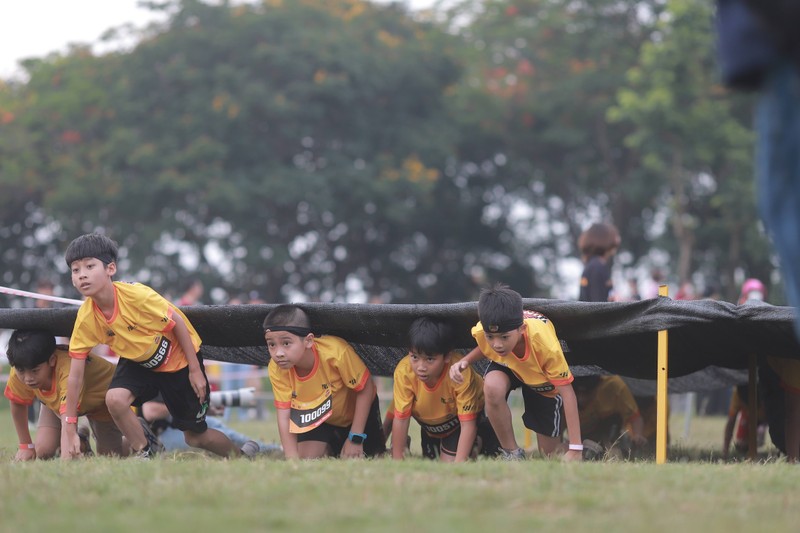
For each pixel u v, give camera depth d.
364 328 24.55
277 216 115.56
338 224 118.50
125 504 14.23
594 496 14.50
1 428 44.38
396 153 117.75
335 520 12.84
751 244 108.56
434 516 13.05
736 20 10.84
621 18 122.81
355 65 111.62
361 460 19.33
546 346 22.48
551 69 124.25
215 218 111.44
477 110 124.19
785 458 25.47
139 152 105.56
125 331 23.22
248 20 111.81
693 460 26.62
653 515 13.23
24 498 14.65
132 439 23.61
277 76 112.06
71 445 23.05
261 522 12.71
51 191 108.75
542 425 24.31
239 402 33.41
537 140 124.75
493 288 22.61
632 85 112.31
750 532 12.12
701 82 104.25
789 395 26.50
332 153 113.12
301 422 24.25
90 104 112.44
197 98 108.62
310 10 116.38
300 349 23.59
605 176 123.50
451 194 128.88
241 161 110.12
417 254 132.38
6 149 110.75
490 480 16.14
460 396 23.95
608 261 31.36
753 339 24.09
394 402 24.83
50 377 24.59
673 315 21.75
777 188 11.12
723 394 52.00
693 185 120.06
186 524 12.59
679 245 117.12
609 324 22.62
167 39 111.44
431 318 23.88
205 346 27.06
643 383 31.91
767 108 11.10
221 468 17.45
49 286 54.19
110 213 108.88
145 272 109.75
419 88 119.69
